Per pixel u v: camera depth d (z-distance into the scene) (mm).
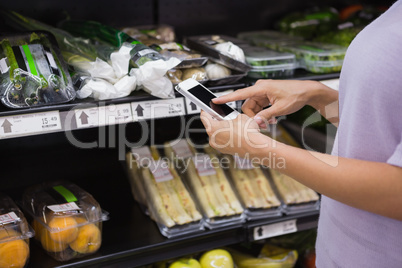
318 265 1220
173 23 1941
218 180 1642
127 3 1828
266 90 1190
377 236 1010
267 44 1850
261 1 2107
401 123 894
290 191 1663
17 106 1151
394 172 854
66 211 1351
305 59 1646
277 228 1600
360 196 887
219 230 1524
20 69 1185
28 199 1463
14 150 1768
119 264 1424
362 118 940
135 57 1292
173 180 1619
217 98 1126
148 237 1493
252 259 1746
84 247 1371
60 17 1737
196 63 1391
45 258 1390
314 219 1656
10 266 1271
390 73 869
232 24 2078
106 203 1678
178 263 1553
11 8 1659
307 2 2193
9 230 1276
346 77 997
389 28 886
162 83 1271
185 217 1511
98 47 1481
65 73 1268
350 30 1862
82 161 1827
